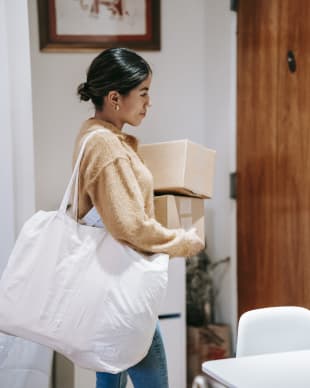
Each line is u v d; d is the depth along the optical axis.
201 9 3.00
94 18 2.83
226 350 2.85
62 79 2.83
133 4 2.88
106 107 1.63
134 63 1.59
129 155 1.55
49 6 2.78
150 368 1.66
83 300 1.50
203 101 3.03
